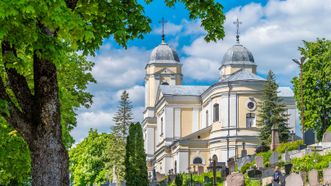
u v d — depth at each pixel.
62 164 16.20
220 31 20.05
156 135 138.62
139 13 18.72
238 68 134.38
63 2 14.13
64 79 38.81
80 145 127.81
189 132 127.12
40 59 16.11
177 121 127.19
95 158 123.44
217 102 116.50
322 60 92.56
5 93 16.45
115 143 118.94
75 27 14.58
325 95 92.25
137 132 74.12
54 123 16.20
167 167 122.81
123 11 18.11
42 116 16.12
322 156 54.28
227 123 113.81
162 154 125.31
